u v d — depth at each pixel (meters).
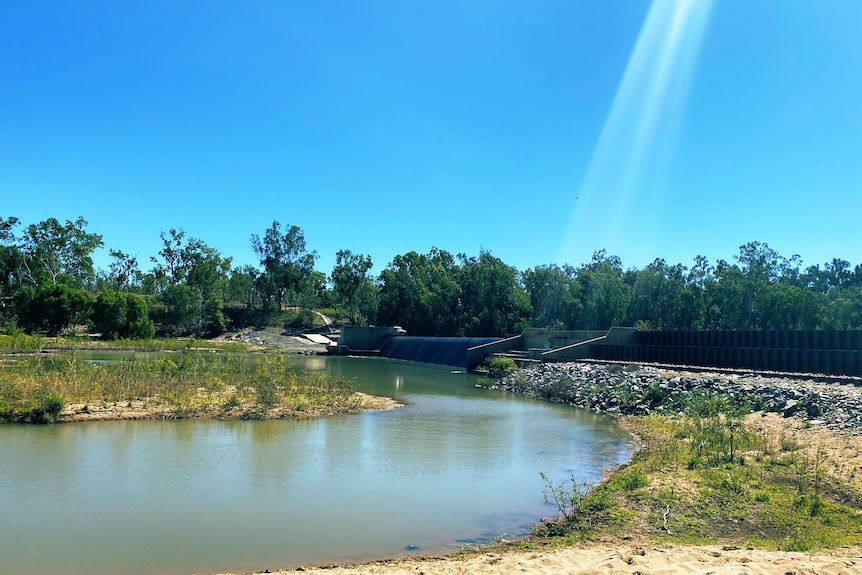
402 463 23.36
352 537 15.52
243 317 122.31
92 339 91.50
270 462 22.81
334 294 127.94
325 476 21.20
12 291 116.56
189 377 37.72
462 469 22.73
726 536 14.57
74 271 129.62
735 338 54.56
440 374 64.06
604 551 13.15
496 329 111.00
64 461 22.02
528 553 13.78
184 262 129.88
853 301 91.38
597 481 21.27
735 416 26.12
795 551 12.87
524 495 19.50
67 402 30.11
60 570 13.23
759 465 21.05
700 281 111.62
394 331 98.94
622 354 60.69
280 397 35.75
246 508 17.62
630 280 122.06
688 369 48.44
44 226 124.69
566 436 29.89
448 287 114.06
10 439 25.05
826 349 44.88
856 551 12.79
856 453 21.81
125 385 33.53
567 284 113.44
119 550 14.36
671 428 30.72
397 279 116.75
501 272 113.94
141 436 26.25
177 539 15.12
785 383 37.03
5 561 13.64
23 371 37.16
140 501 17.95
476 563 12.76
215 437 26.55
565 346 69.38
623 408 38.78
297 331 116.50
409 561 13.68
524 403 42.56
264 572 13.10
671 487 18.44
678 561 11.69
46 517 16.48
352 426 30.34
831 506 16.48
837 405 29.00
